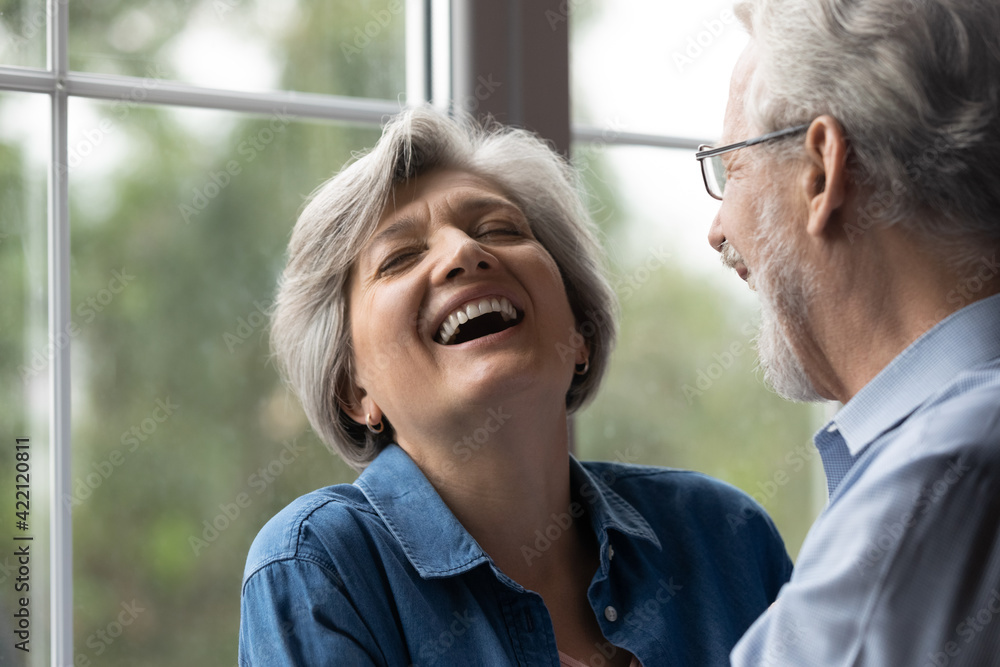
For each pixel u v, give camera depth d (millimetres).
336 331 1105
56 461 1315
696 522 1183
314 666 894
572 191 1241
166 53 1379
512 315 1057
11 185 1282
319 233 1105
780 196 781
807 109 748
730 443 1771
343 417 1175
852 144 727
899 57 707
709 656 1057
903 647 596
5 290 1283
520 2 1455
